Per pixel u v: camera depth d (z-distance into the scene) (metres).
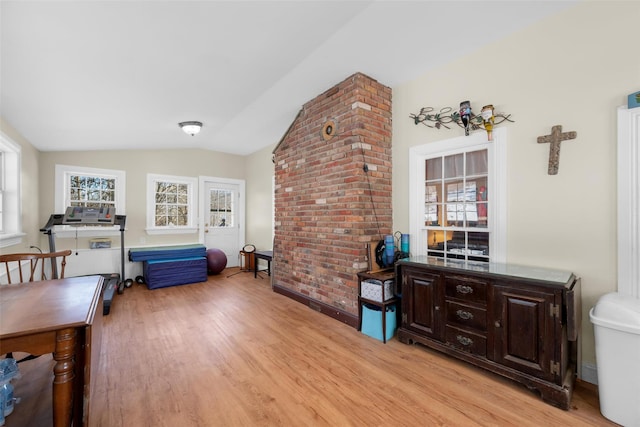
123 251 4.34
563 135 2.05
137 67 2.36
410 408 1.70
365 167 2.97
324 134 3.32
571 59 2.03
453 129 2.71
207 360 2.25
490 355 2.00
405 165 3.12
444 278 2.25
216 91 3.11
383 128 3.15
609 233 1.89
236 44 2.27
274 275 4.31
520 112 2.28
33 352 1.16
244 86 3.08
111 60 2.18
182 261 4.67
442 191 2.86
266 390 1.88
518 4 2.01
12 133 3.19
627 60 1.82
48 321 1.23
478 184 2.58
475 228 2.58
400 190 3.17
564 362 1.75
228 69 2.66
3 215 3.27
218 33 2.08
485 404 1.73
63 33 1.77
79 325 1.22
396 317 2.72
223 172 6.15
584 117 1.98
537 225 2.20
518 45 2.28
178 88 2.88
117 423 1.56
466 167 2.67
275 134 4.91
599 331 1.63
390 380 1.99
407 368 2.14
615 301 1.63
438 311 2.29
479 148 2.56
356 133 2.95
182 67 2.49
